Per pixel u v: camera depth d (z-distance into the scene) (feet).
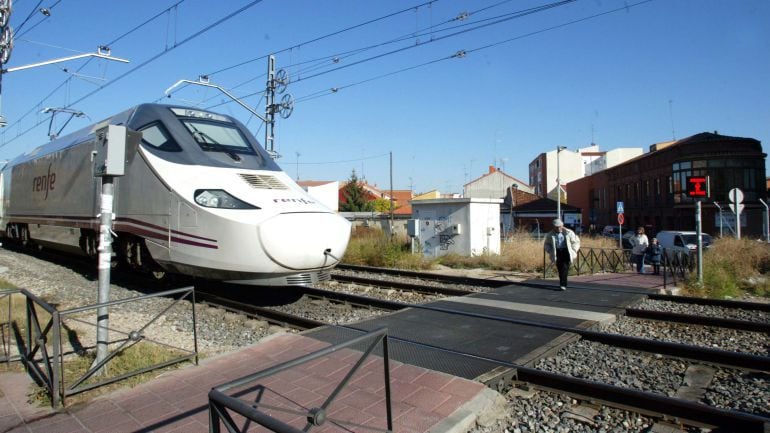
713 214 119.55
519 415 15.06
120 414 14.67
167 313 29.86
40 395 16.12
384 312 30.25
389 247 60.44
